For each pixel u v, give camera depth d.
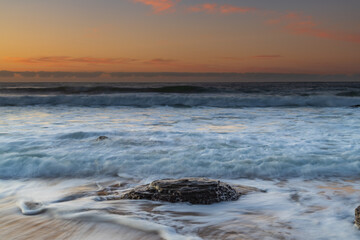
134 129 10.83
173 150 7.54
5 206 4.35
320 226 3.46
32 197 4.78
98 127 11.32
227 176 6.05
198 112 16.86
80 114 15.82
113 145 8.07
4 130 10.46
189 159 6.82
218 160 6.77
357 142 8.43
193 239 3.07
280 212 3.94
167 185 4.57
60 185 5.56
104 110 17.95
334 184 5.46
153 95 24.92
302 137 9.19
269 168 6.32
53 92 30.17
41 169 6.38
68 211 3.91
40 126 11.49
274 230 3.34
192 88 32.00
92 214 3.78
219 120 13.39
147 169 6.36
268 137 9.20
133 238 3.12
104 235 3.21
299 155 7.04
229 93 30.06
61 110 17.83
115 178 5.95
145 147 7.87
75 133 9.62
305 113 15.94
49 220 3.68
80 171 6.31
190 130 10.64
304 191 5.00
